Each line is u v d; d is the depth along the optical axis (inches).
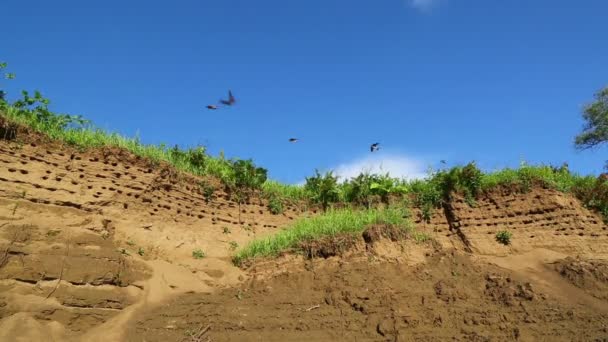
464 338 302.2
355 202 542.3
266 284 372.2
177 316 305.9
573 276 414.9
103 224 364.8
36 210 337.4
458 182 518.6
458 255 410.0
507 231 478.9
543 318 330.3
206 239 431.8
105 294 298.4
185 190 450.3
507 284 369.4
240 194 492.7
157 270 345.1
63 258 296.8
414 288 357.4
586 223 490.3
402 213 487.5
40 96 410.6
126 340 273.4
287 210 523.2
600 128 800.9
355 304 333.1
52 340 253.1
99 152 404.8
